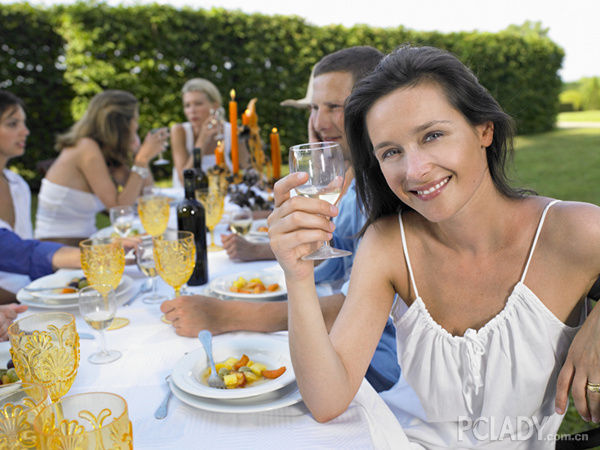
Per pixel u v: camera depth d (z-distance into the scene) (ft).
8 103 9.30
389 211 4.33
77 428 2.39
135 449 3.01
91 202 11.76
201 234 5.97
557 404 3.60
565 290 3.73
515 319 3.74
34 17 25.84
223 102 31.32
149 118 29.12
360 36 35.32
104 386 3.74
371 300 4.09
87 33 26.71
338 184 3.46
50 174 11.52
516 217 3.80
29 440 2.30
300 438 3.13
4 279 8.11
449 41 43.16
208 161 14.61
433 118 3.37
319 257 3.20
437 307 4.05
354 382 3.65
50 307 5.25
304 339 3.37
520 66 48.98
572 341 3.61
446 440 4.08
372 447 3.03
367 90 3.53
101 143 12.08
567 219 3.66
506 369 3.78
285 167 32.07
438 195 3.49
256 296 5.24
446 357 3.93
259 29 31.32
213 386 3.63
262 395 3.49
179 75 29.53
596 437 4.03
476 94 3.44
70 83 27.07
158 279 6.28
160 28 28.40
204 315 4.57
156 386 3.73
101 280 4.73
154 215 7.20
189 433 3.16
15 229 9.73
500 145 3.68
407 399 4.36
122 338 4.58
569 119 80.02
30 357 3.20
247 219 7.04
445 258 3.99
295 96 33.12
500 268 3.84
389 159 3.59
